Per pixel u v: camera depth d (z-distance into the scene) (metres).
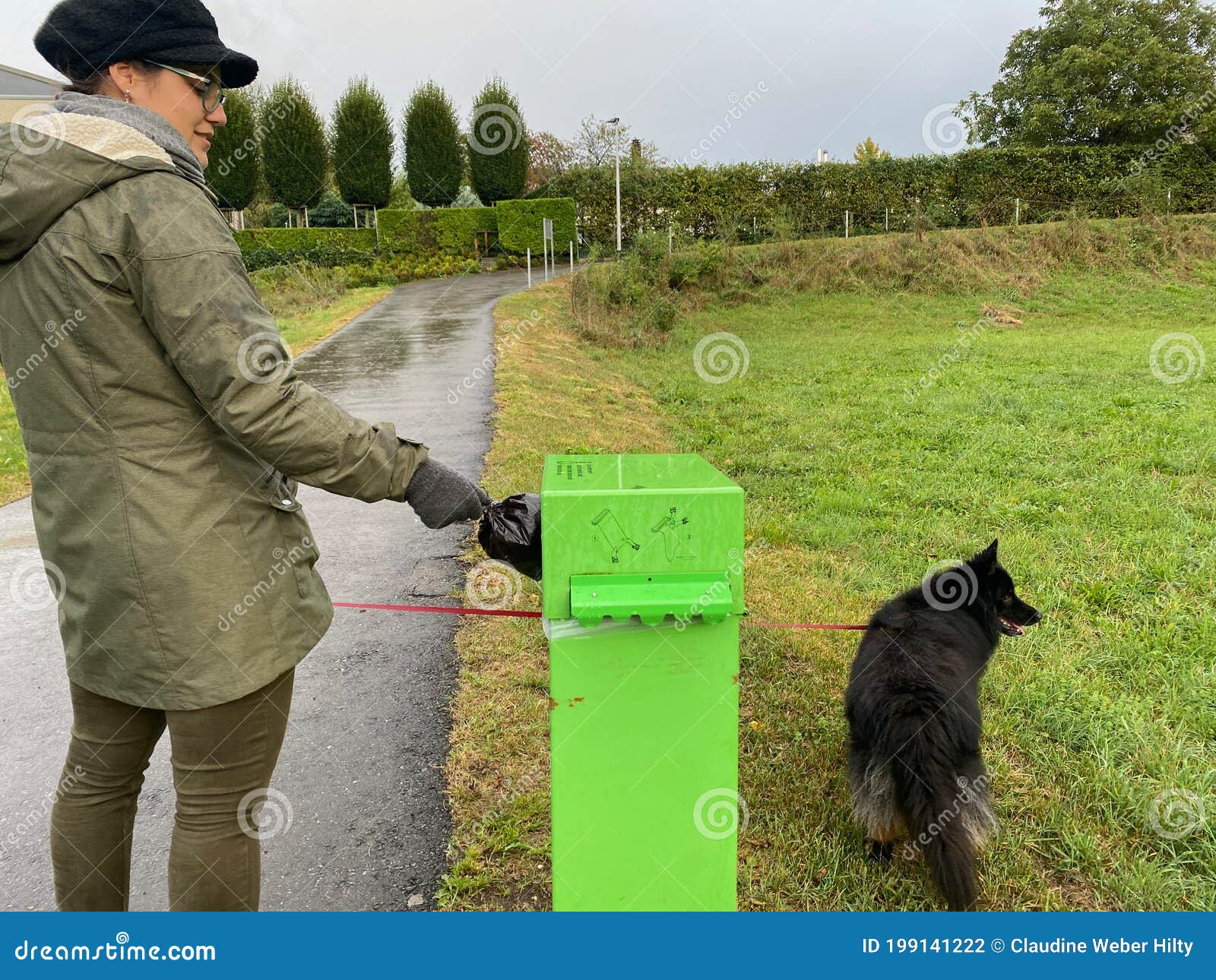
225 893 1.69
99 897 1.83
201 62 1.65
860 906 2.39
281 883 2.45
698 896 1.80
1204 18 30.88
